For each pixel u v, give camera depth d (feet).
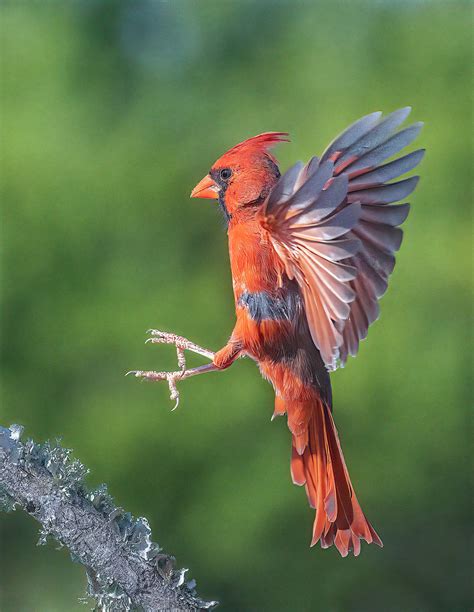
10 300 50.21
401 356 48.24
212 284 52.70
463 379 49.08
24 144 51.98
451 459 49.62
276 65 62.49
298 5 64.03
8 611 45.88
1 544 46.91
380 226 15.70
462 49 55.36
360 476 49.39
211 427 48.19
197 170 57.41
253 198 16.85
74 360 49.96
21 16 57.77
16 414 49.42
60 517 11.71
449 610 51.16
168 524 48.24
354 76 57.98
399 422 48.88
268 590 48.98
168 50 64.28
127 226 52.34
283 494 48.29
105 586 11.75
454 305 49.21
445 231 49.60
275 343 16.63
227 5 65.16
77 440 48.49
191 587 12.09
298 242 14.01
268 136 17.43
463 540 51.08
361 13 61.21
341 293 14.19
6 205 50.80
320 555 49.49
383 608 50.16
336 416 48.73
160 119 59.16
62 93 55.52
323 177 13.05
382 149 14.69
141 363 49.62
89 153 53.62
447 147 51.06
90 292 50.78
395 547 50.67
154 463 48.03
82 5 61.41
